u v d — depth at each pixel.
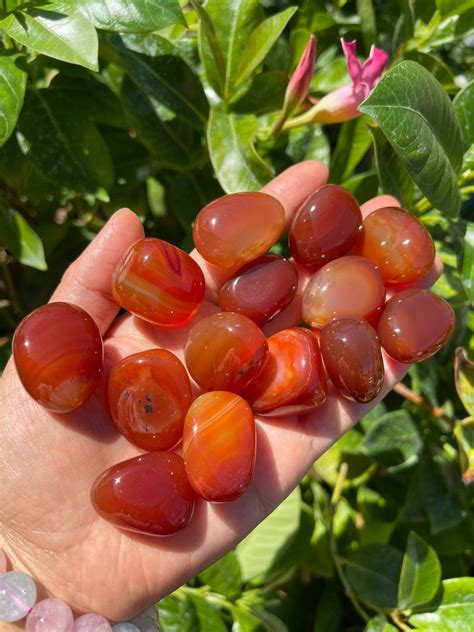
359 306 0.16
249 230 0.16
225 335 0.15
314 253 0.17
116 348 0.17
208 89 0.19
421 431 0.20
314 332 0.17
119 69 0.19
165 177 0.21
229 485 0.14
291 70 0.20
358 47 0.22
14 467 0.15
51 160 0.18
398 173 0.17
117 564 0.15
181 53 0.19
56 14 0.15
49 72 0.19
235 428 0.14
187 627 0.18
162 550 0.15
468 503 0.21
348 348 0.15
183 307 0.16
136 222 0.16
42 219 0.21
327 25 0.20
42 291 0.22
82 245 0.22
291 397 0.15
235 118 0.18
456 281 0.19
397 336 0.16
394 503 0.22
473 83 0.17
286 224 0.18
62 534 0.15
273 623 0.19
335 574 0.21
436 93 0.15
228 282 0.16
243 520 0.15
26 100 0.18
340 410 0.16
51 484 0.15
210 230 0.16
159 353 0.15
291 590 0.22
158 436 0.15
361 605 0.21
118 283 0.15
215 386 0.15
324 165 0.18
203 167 0.20
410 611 0.18
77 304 0.16
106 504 0.14
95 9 0.15
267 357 0.15
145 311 0.16
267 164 0.19
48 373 0.14
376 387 0.15
